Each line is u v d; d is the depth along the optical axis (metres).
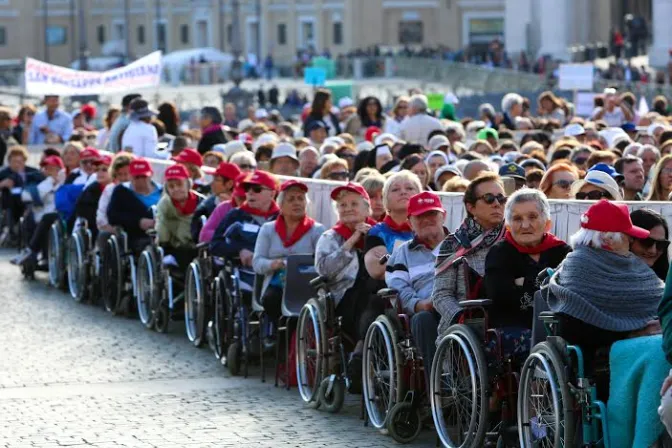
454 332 20.38
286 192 26.58
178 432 22.81
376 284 24.12
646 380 17.23
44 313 35.53
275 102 122.19
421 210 22.61
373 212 26.31
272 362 28.72
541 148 37.62
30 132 60.84
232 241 28.06
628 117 51.94
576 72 62.44
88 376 27.67
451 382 20.72
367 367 23.00
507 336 20.05
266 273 26.53
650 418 17.14
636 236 18.25
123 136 44.59
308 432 22.72
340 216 24.52
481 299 20.53
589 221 18.31
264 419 23.69
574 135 41.78
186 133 52.09
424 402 21.95
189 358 29.38
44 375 27.83
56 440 22.31
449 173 31.69
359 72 143.12
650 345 17.38
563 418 17.77
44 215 41.53
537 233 20.06
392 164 34.56
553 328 18.34
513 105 55.06
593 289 18.16
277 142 42.12
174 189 32.34
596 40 156.25
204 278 29.91
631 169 29.48
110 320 34.38
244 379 27.20
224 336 28.25
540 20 152.88
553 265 20.19
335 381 24.00
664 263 19.70
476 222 21.30
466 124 56.25
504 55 143.00
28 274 41.72
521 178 28.22
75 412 24.42
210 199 31.62
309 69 88.81
